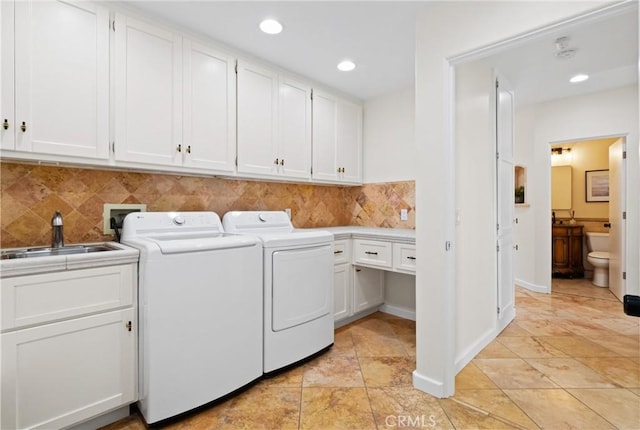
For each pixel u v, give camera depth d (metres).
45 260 1.33
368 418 1.65
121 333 1.55
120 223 2.00
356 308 2.95
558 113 3.76
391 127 3.23
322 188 3.39
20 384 1.30
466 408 1.73
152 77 1.90
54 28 1.57
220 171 2.22
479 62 2.39
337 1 1.78
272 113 2.54
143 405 1.59
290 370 2.14
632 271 3.33
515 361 2.26
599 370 2.13
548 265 3.91
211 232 2.22
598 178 4.77
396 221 3.20
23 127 1.49
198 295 1.67
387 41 2.21
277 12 1.88
